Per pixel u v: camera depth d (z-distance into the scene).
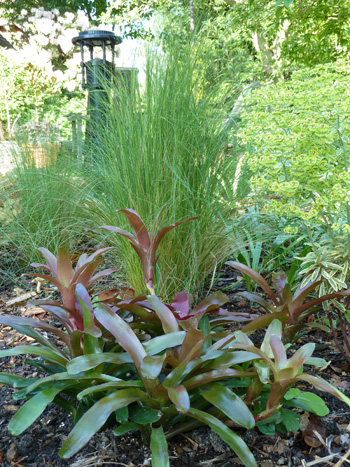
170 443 1.28
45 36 11.59
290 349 1.74
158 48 2.36
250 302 2.14
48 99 4.94
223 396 1.11
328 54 5.22
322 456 1.21
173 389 1.07
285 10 5.32
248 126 1.66
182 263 2.07
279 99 1.61
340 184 1.37
